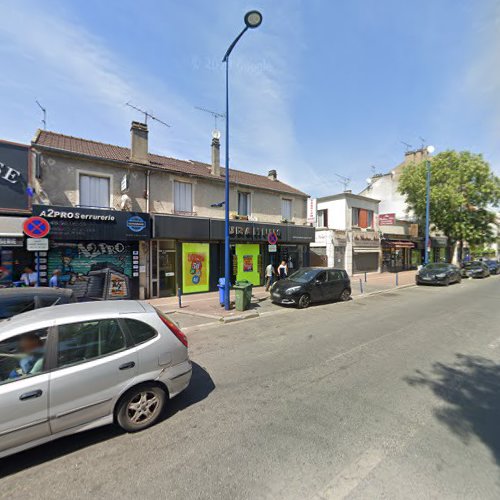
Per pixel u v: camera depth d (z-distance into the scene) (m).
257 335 6.60
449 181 21.64
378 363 4.82
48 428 2.58
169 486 2.30
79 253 9.93
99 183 10.37
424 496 2.16
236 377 4.34
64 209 9.20
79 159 9.85
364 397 3.69
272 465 2.50
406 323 7.54
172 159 14.18
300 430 3.00
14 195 8.66
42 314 3.00
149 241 11.41
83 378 2.74
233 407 3.49
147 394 3.14
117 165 10.62
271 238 13.03
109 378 2.87
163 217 11.13
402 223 25.22
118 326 3.08
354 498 2.15
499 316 8.30
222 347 5.78
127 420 3.01
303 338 6.29
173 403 3.61
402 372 4.45
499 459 2.55
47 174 9.28
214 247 13.27
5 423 2.39
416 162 27.56
